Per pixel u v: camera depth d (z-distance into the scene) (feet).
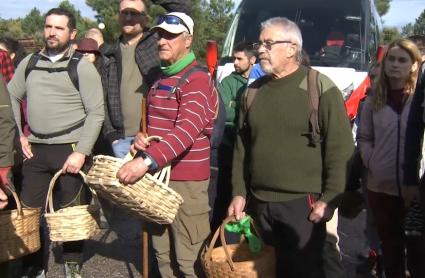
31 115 13.82
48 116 13.66
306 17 25.31
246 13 26.09
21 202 13.96
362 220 20.26
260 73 14.61
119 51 14.46
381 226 13.07
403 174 11.81
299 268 10.70
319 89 10.49
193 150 11.94
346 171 10.46
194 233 12.21
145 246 12.68
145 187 10.82
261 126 10.82
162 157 10.84
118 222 19.66
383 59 12.44
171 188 11.94
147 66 13.89
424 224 11.08
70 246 14.07
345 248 17.46
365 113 13.09
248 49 15.12
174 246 12.51
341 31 24.77
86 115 13.82
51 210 13.17
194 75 11.68
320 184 10.69
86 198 14.44
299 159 10.59
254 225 11.19
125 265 15.96
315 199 10.66
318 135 10.56
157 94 11.93
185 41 11.78
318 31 24.98
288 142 10.62
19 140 12.60
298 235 10.61
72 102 13.71
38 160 13.89
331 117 10.38
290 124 10.56
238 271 10.32
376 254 15.05
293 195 10.66
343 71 22.75
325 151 10.54
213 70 21.36
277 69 10.56
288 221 10.67
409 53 12.09
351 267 15.92
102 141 15.02
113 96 14.39
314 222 10.46
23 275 14.46
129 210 11.16
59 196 14.12
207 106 11.65
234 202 11.41
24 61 14.05
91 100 13.65
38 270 14.52
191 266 12.31
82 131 13.70
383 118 12.50
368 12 25.02
